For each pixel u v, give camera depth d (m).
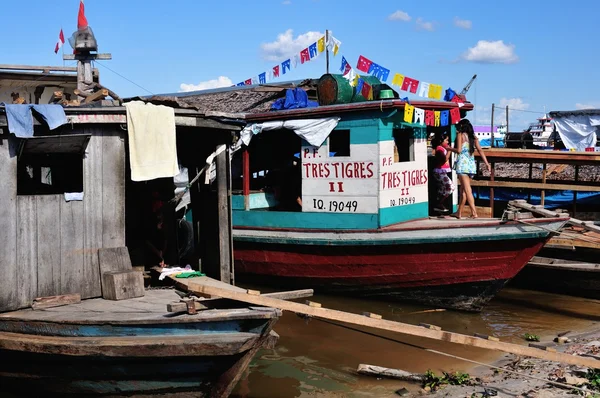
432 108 12.07
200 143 9.92
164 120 8.33
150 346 6.50
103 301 7.77
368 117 11.27
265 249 12.60
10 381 7.62
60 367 7.07
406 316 11.27
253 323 6.58
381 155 11.22
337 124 11.65
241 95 15.00
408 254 11.13
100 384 7.05
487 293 11.12
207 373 6.68
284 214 12.37
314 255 12.03
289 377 8.55
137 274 7.97
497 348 7.84
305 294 7.58
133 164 8.07
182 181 13.32
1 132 7.19
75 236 7.82
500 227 10.54
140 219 10.26
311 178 12.03
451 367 8.84
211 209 9.60
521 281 13.11
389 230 11.13
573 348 9.22
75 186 8.34
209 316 6.57
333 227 11.79
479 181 15.20
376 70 11.17
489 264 10.80
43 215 7.55
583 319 11.02
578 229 13.55
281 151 14.11
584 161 14.03
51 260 7.62
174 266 9.93
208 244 9.74
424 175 12.64
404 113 11.09
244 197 12.91
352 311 11.54
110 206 8.09
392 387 8.12
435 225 10.99
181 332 6.67
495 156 15.02
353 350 9.55
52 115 7.38
